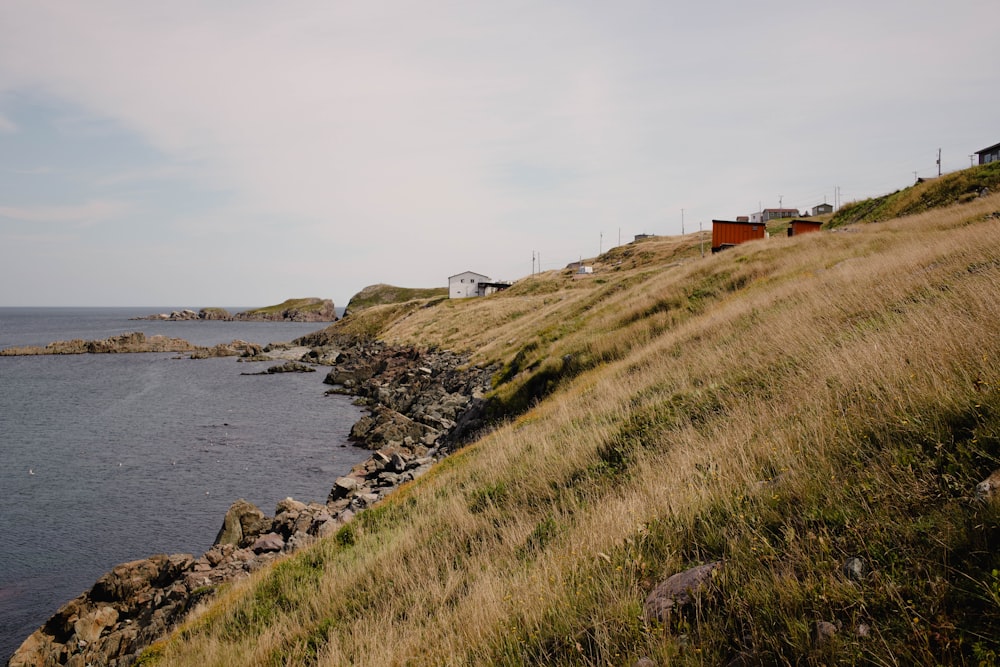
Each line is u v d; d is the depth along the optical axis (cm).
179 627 1112
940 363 532
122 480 2716
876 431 506
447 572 772
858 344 771
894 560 336
